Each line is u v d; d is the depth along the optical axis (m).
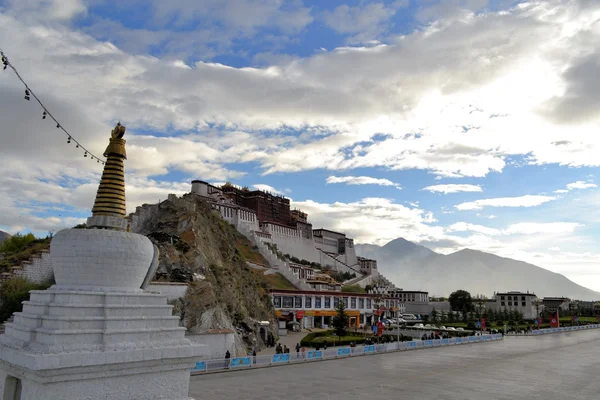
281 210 187.12
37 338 17.23
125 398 17.56
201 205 92.12
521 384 42.16
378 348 64.75
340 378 42.84
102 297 18.36
